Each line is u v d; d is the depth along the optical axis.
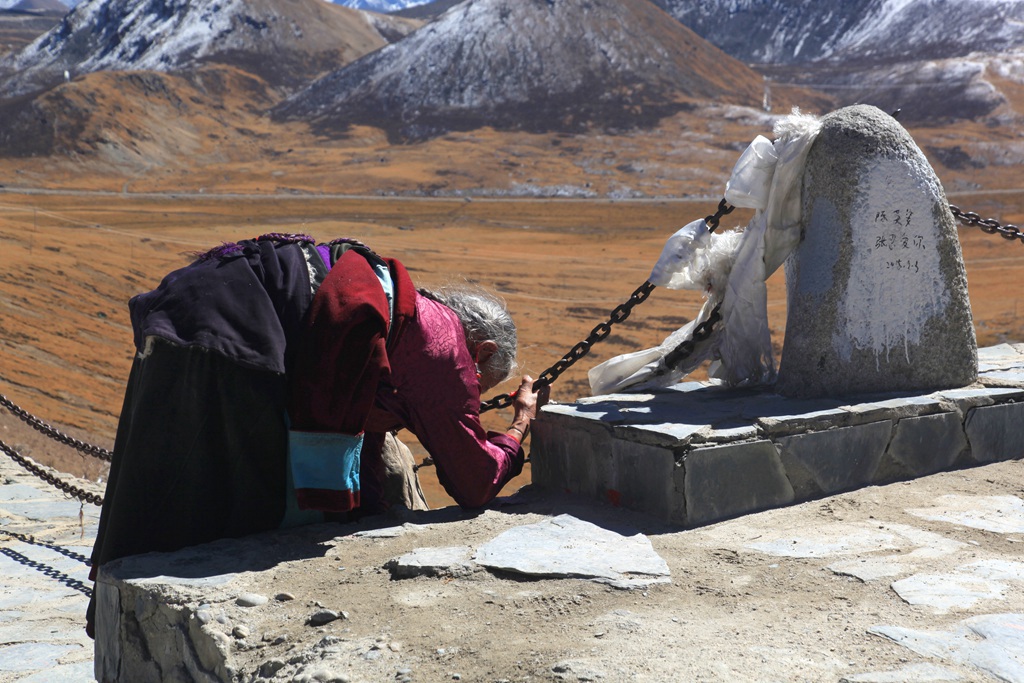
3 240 40.09
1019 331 34.78
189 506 3.19
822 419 3.73
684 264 4.44
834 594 2.72
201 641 2.61
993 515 3.45
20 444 14.52
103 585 3.06
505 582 2.85
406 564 2.96
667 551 3.12
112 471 3.40
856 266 4.11
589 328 35.78
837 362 4.14
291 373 3.18
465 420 3.48
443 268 45.56
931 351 4.25
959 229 57.56
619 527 3.39
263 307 3.17
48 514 7.73
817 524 3.40
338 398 3.17
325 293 3.23
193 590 2.82
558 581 2.83
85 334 31.19
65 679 3.76
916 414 3.97
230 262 3.27
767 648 2.33
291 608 2.74
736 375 4.48
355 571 2.99
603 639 2.41
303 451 3.19
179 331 3.09
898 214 4.12
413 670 2.32
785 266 4.43
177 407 3.13
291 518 3.38
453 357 3.46
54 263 38.03
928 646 2.32
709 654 2.29
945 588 2.73
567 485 3.97
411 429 3.55
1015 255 49.47
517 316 36.72
